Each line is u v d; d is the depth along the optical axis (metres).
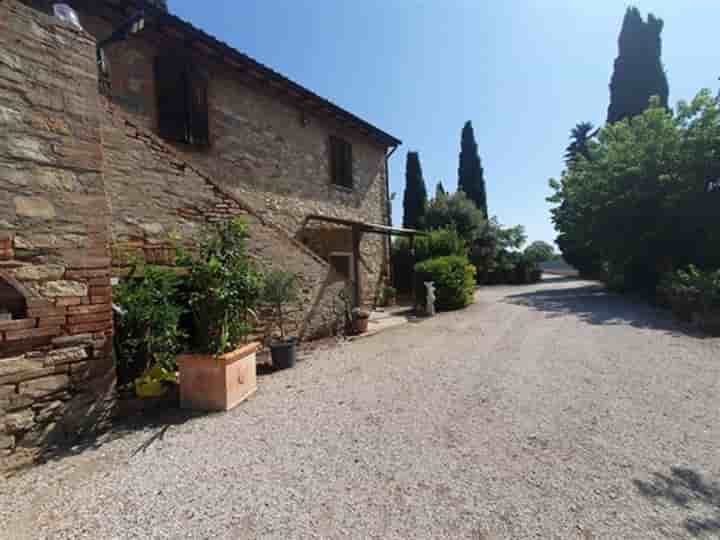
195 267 3.53
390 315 9.17
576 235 12.98
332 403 3.31
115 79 5.12
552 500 1.85
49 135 2.46
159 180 4.07
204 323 3.43
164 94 5.62
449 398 3.40
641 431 2.63
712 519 1.69
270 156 7.39
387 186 11.32
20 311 2.34
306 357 5.14
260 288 3.98
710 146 8.25
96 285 2.72
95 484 2.04
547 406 3.16
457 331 6.85
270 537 1.59
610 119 17.00
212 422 2.90
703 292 6.27
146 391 3.14
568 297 11.88
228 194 4.80
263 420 2.94
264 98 7.30
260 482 2.04
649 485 1.97
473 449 2.41
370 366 4.59
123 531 1.64
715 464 2.17
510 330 6.74
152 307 3.33
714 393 3.35
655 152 9.36
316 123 8.59
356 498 1.88
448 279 9.98
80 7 4.82
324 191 8.78
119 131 3.75
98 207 2.75
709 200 8.52
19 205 2.31
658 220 9.51
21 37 2.34
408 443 2.51
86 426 2.63
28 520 1.73
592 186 11.01
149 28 5.38
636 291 11.48
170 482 2.04
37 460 2.32
